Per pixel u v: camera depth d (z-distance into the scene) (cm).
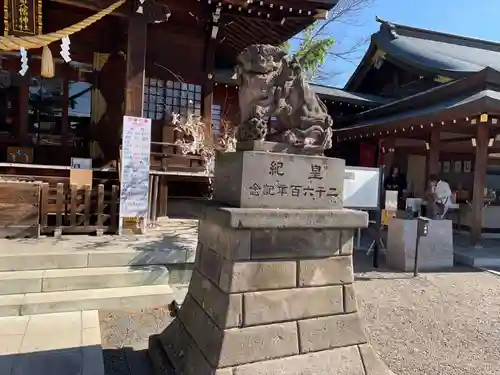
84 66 907
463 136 1138
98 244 544
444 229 733
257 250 263
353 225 288
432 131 1037
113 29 891
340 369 277
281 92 289
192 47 969
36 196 566
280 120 301
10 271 460
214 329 261
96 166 895
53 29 850
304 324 274
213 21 848
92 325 391
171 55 953
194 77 973
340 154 1413
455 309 504
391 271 684
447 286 605
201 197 1077
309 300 277
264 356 258
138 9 657
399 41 1602
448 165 1434
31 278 441
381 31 1692
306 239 278
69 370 305
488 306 518
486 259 753
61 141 910
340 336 284
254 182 270
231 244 259
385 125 1090
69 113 915
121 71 920
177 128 891
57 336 363
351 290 293
